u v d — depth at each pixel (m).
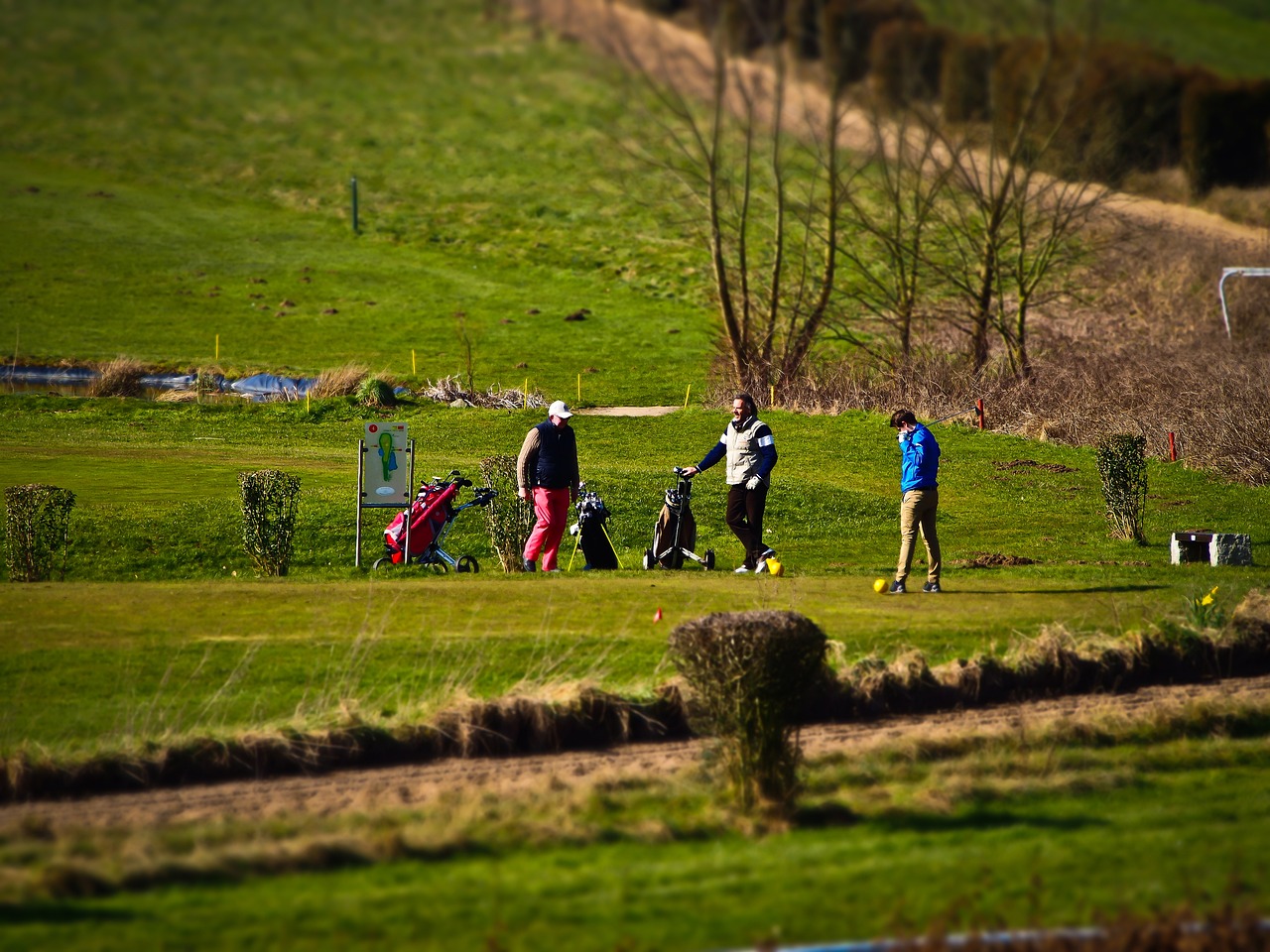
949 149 114.62
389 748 30.45
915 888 21.73
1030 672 36.00
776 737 26.23
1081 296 136.38
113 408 104.44
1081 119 126.44
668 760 30.61
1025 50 139.50
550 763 30.36
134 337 139.38
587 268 176.12
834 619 40.53
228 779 28.83
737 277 131.50
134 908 20.73
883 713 34.16
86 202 192.50
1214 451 80.94
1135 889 21.62
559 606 42.09
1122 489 63.25
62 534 53.03
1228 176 170.75
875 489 76.50
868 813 26.23
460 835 24.22
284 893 21.55
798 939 19.52
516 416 103.75
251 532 53.50
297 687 33.41
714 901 21.12
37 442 87.31
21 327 140.12
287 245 182.38
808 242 121.00
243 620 39.34
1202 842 24.28
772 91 165.88
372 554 58.53
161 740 29.12
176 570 54.75
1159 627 38.81
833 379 109.56
